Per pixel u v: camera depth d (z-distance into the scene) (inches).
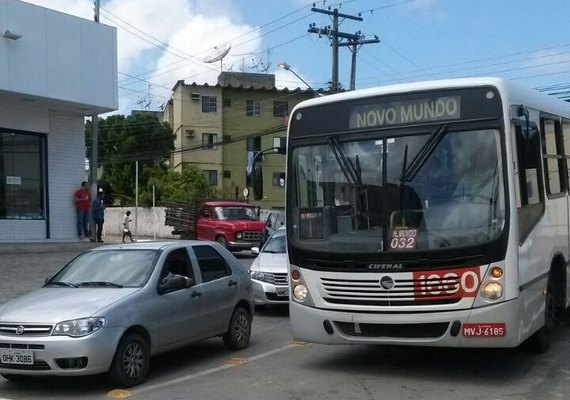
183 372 350.0
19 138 857.5
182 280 353.4
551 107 377.1
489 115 303.3
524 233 307.4
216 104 2287.2
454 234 296.4
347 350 392.5
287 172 341.1
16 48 770.8
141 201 1996.8
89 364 298.5
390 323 301.9
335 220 320.5
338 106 331.3
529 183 321.7
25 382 331.0
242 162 2326.5
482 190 298.0
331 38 1453.0
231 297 400.8
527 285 309.4
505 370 330.3
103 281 347.3
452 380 314.7
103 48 876.6
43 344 297.4
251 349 410.3
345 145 326.0
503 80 310.5
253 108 2342.5
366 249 308.0
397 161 312.7
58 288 346.3
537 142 340.5
